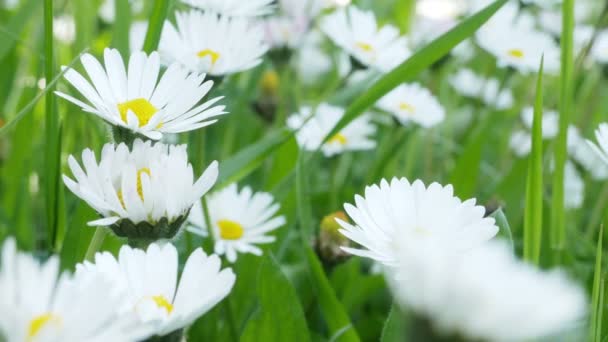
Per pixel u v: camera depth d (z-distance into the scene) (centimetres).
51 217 27
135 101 24
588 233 33
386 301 30
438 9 47
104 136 28
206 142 36
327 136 28
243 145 36
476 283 13
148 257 22
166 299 21
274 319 25
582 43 39
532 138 25
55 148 26
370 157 38
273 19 35
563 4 27
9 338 16
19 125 31
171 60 27
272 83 35
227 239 28
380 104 34
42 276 17
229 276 21
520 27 39
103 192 22
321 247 27
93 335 17
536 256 25
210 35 27
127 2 28
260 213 29
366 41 33
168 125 24
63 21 36
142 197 23
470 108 44
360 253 22
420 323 14
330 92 35
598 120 39
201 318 26
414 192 23
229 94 36
